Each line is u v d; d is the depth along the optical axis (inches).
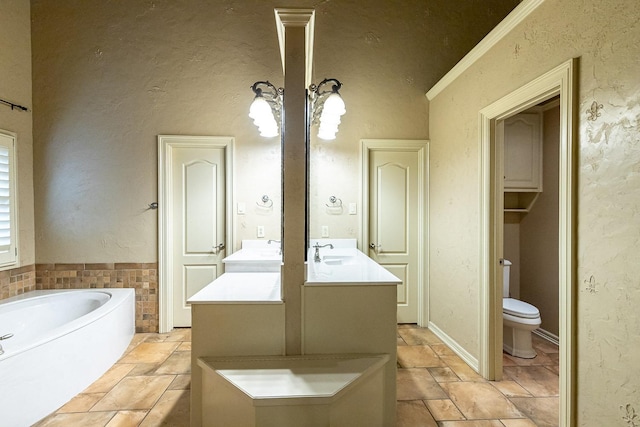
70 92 116.6
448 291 108.1
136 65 118.3
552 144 112.7
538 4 66.7
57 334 74.6
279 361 63.4
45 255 117.0
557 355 100.6
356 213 124.6
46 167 116.5
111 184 118.4
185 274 123.3
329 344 66.2
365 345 66.8
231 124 121.1
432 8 124.9
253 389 55.2
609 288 51.9
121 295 108.2
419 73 124.6
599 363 53.5
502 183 86.1
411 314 128.1
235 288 73.2
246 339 65.1
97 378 86.5
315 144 123.0
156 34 118.7
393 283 66.5
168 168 120.0
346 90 123.3
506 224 128.2
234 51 120.6
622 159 49.7
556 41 62.5
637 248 47.8
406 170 126.8
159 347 106.9
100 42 117.3
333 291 66.1
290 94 65.7
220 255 123.8
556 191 110.7
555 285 110.3
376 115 124.0
